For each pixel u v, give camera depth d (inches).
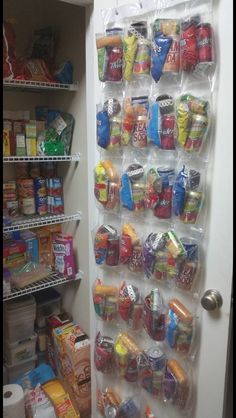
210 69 34.8
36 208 69.2
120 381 54.9
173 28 36.8
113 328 54.2
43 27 70.5
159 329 44.1
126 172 45.0
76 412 65.1
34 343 71.2
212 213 36.7
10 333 67.6
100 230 50.4
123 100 45.1
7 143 59.5
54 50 67.7
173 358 45.0
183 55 36.0
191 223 38.3
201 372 41.0
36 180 68.8
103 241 49.4
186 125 36.8
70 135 67.5
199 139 35.8
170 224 42.0
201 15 34.6
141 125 42.1
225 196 35.3
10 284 62.4
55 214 70.1
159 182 40.8
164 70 37.6
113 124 45.5
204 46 33.8
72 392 66.2
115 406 54.2
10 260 66.2
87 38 50.6
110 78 44.4
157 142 40.0
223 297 36.9
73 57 63.8
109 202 48.0
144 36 40.6
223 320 37.2
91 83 50.9
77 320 73.9
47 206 70.9
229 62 33.2
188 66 35.8
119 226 49.4
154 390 46.7
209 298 36.8
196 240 38.8
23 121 62.8
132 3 42.1
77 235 70.0
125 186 45.0
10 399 57.3
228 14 32.7
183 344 41.0
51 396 64.2
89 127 52.5
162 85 40.2
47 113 70.8
